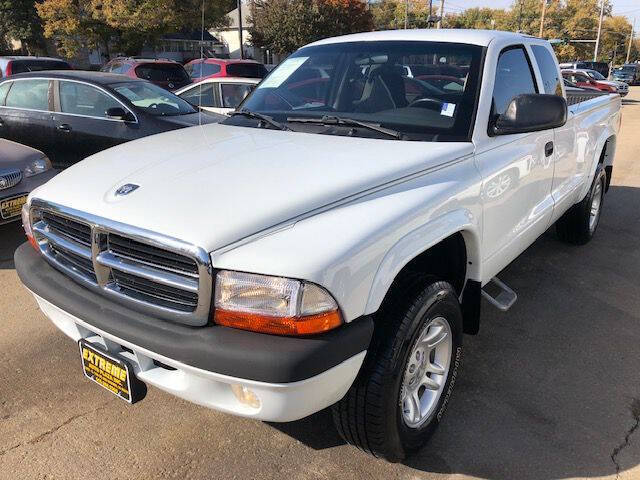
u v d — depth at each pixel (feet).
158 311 6.91
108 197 7.47
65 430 9.08
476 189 9.01
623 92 101.96
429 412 8.64
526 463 8.54
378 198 7.58
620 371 11.06
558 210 13.76
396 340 7.32
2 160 16.92
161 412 9.59
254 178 7.57
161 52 121.60
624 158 34.78
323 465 8.44
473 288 9.72
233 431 9.16
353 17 99.45
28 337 11.92
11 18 106.93
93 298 7.57
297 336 6.34
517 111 9.59
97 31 93.71
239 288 6.35
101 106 22.89
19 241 18.25
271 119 10.68
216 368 6.34
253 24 106.83
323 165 8.02
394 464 8.49
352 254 6.56
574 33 235.81
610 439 9.07
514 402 10.01
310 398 6.48
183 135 10.19
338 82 11.00
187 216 6.75
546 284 15.24
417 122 9.71
